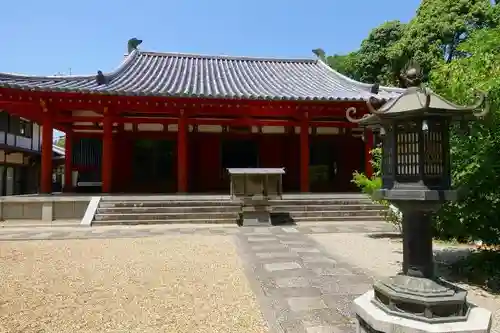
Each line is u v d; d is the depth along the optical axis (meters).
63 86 13.70
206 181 18.94
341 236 9.88
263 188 11.56
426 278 3.49
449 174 3.61
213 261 7.08
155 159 18.78
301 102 15.00
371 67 28.25
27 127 29.44
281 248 8.27
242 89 16.56
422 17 24.78
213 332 4.10
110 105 14.80
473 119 3.76
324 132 19.55
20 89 13.03
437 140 3.53
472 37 6.79
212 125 18.84
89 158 19.34
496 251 6.81
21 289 5.45
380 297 3.63
